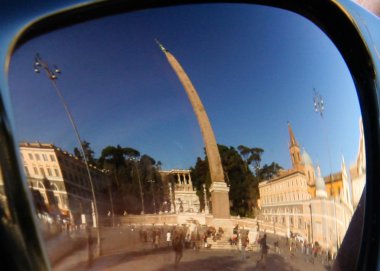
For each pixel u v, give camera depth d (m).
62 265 1.34
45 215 1.30
